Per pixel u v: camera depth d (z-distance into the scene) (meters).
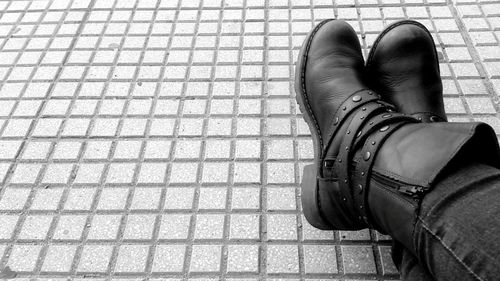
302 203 1.31
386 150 0.93
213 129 1.54
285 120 1.55
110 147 1.51
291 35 1.77
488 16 1.80
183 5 1.89
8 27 1.84
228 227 1.34
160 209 1.38
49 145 1.52
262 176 1.43
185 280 1.25
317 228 1.28
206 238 1.32
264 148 1.49
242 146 1.50
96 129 1.55
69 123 1.57
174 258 1.29
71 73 1.69
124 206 1.39
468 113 1.55
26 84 1.67
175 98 1.62
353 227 1.19
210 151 1.49
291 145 1.50
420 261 0.86
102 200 1.40
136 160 1.48
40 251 1.31
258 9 1.86
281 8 1.86
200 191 1.41
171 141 1.52
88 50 1.76
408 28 1.46
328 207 1.17
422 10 1.83
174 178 1.43
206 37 1.78
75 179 1.44
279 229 1.33
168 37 1.79
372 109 1.07
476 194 0.77
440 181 0.82
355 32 1.66
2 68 1.72
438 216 0.79
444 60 1.68
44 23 1.84
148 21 1.84
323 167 1.16
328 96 1.30
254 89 1.63
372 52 1.50
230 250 1.30
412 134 0.91
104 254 1.30
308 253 1.29
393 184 0.88
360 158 0.98
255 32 1.79
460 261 0.74
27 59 1.74
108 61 1.72
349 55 1.44
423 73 1.41
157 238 1.33
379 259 1.28
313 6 1.86
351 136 1.04
